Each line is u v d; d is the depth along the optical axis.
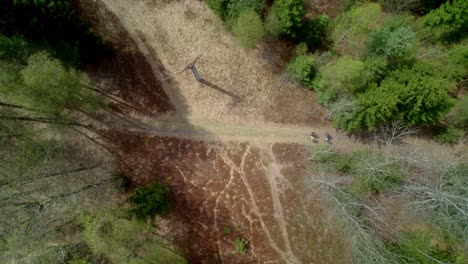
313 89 24.64
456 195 21.14
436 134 24.72
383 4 24.50
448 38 23.61
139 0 24.73
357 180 23.22
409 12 24.39
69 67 21.78
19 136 21.39
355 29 22.64
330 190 23.73
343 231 24.22
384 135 23.84
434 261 21.30
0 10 19.66
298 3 21.48
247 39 22.86
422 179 22.58
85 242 22.77
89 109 24.62
